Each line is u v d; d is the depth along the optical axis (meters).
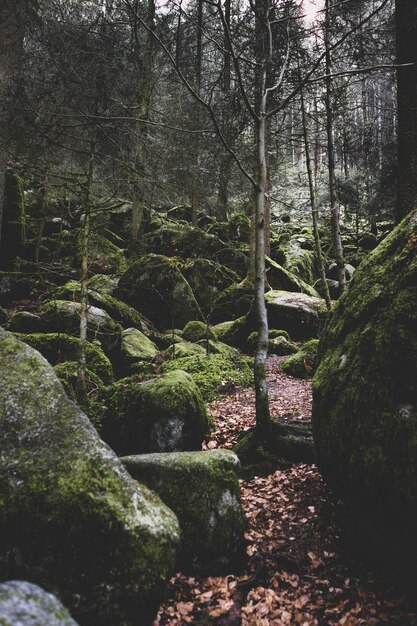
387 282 3.76
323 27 8.27
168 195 8.59
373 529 3.55
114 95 7.13
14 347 3.13
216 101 10.18
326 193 23.39
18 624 1.32
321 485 4.73
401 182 7.50
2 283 11.50
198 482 3.73
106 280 12.96
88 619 2.17
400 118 7.49
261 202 5.74
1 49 7.32
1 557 2.22
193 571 3.52
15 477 2.43
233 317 14.18
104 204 6.72
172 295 13.29
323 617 3.07
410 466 2.96
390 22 8.44
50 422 2.71
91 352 8.22
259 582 3.47
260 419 5.62
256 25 8.13
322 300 14.26
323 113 11.38
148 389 5.86
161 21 10.07
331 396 3.92
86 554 2.28
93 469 2.53
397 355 3.28
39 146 6.38
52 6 7.56
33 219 15.28
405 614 2.98
